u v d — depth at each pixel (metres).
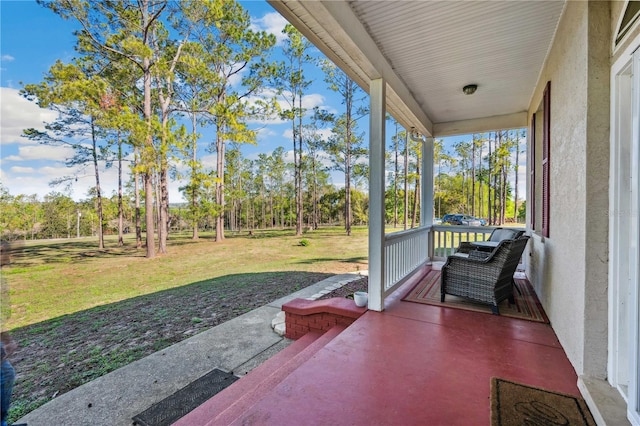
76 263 11.65
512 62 3.35
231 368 3.04
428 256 5.92
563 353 2.37
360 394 1.86
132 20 11.07
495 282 3.24
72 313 5.53
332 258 11.04
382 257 3.34
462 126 5.57
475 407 1.73
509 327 2.88
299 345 3.31
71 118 14.57
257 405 1.76
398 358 2.31
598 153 1.82
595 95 1.83
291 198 29.50
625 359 1.73
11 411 2.48
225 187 18.61
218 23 12.16
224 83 13.01
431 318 3.13
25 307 6.17
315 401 1.80
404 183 18.64
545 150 3.13
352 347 2.50
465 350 2.43
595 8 1.83
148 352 3.59
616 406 1.59
